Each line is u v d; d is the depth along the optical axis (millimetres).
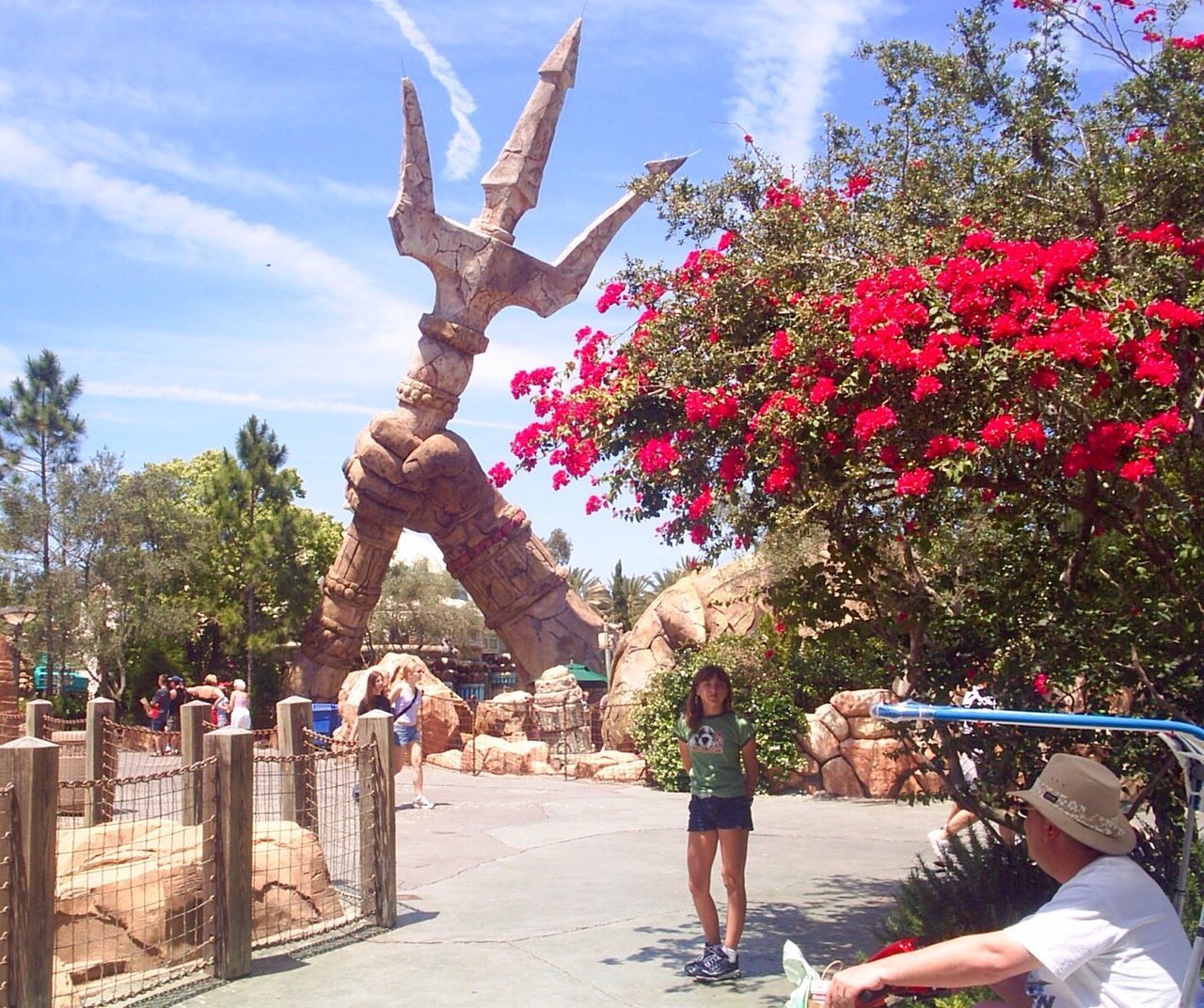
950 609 6738
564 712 21625
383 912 7789
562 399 7234
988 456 5504
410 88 25078
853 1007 3068
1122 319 5312
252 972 6750
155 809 12688
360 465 27016
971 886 6516
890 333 5531
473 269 26031
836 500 6066
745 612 20891
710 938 6586
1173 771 6289
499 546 27922
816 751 15359
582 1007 6035
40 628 36906
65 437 38688
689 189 7730
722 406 6383
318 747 9562
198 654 42344
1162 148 6609
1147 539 6086
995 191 6973
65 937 6496
